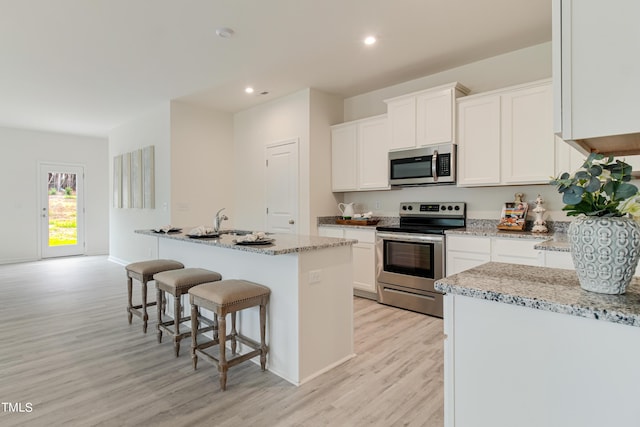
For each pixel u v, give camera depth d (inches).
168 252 148.0
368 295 163.9
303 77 163.6
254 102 202.4
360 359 102.1
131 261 245.4
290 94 187.2
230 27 117.9
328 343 97.2
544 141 119.6
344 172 181.3
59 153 293.6
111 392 84.9
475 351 44.2
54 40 126.3
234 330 103.7
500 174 129.1
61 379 91.0
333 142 186.1
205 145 213.2
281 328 93.9
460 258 130.3
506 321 41.8
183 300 134.9
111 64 148.5
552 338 38.8
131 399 81.9
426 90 145.3
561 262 90.7
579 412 37.4
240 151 221.8
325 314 96.5
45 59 143.3
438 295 136.6
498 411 42.7
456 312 45.6
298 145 183.8
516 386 41.4
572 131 37.4
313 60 145.0
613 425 35.5
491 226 143.0
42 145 285.4
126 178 246.4
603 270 39.6
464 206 150.6
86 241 308.2
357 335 119.8
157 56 140.7
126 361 101.3
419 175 148.3
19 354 105.7
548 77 130.2
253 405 79.4
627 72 34.7
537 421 40.1
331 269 98.6
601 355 36.0
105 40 126.6
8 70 154.7
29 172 279.9
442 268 135.0
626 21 34.8
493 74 142.5
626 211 41.0
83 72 157.2
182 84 172.7
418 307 142.9
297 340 89.7
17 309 150.0
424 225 160.6
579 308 36.1
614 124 35.4
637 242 38.4
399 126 154.5
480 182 134.0
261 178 207.0
